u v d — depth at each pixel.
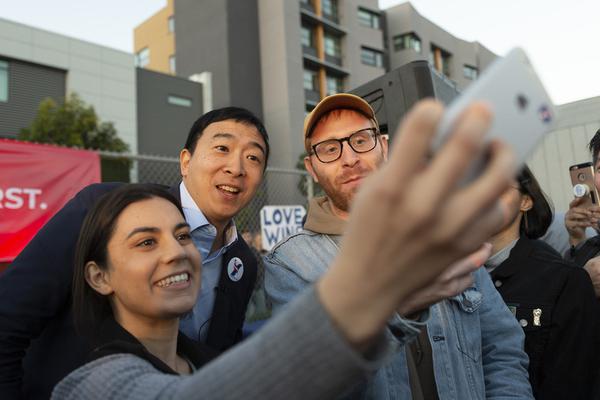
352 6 28.22
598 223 2.19
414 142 0.37
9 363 1.28
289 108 23.30
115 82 17.61
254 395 0.49
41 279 1.32
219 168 1.67
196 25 24.80
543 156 3.76
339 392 0.47
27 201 3.39
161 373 0.81
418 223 0.38
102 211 1.11
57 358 1.36
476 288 1.60
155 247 1.08
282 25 23.75
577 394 1.58
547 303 1.68
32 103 15.51
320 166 1.63
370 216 0.40
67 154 3.61
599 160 2.13
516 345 1.54
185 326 1.66
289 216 5.15
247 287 1.88
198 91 20.59
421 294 0.82
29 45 15.45
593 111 3.52
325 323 0.46
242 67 23.66
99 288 1.11
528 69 0.47
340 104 1.61
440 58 33.12
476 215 0.38
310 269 1.44
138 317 1.09
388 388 1.31
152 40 29.55
